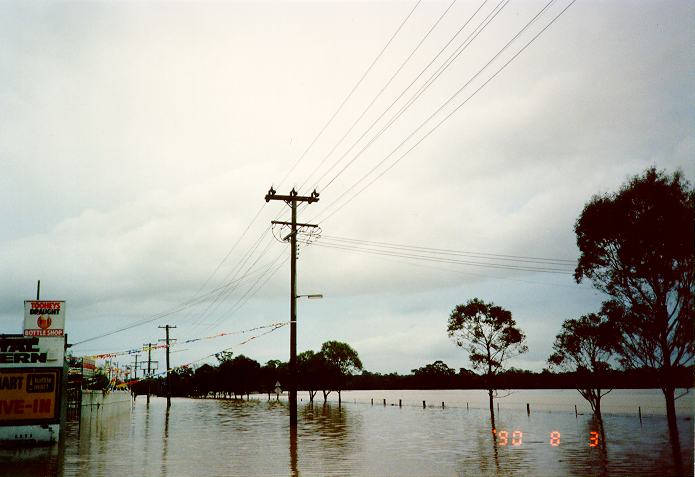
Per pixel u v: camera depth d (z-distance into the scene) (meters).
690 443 21.52
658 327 21.89
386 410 58.06
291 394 29.38
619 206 22.55
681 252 20.80
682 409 38.28
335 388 75.56
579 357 33.88
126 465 18.80
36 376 26.27
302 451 22.39
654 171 22.53
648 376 23.86
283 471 17.28
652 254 21.66
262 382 111.44
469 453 20.92
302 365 76.94
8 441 25.61
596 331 24.84
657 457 18.31
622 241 22.48
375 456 20.56
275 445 24.78
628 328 23.14
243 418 46.47
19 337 26.38
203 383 140.62
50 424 26.08
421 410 57.34
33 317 26.67
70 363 39.47
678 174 21.86
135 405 85.88
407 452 21.58
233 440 27.33
